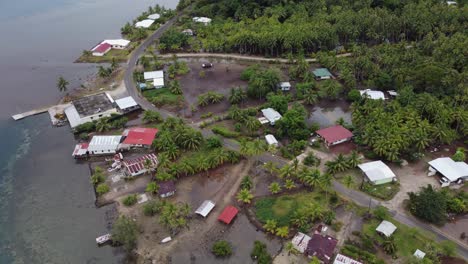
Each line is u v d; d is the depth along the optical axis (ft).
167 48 594.24
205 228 284.20
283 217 288.71
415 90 437.17
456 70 442.91
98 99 441.68
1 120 426.92
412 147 350.84
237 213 295.89
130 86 488.85
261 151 341.21
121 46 603.67
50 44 645.10
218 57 571.28
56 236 283.59
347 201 301.63
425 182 320.09
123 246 271.90
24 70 549.13
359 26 575.79
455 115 370.94
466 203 290.76
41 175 343.87
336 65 501.56
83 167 352.90
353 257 253.65
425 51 523.70
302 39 545.03
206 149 363.97
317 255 252.83
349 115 421.59
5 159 365.81
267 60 554.05
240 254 262.88
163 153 342.23
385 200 302.25
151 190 311.06
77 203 311.88
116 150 364.58
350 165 328.90
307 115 419.54
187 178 331.98
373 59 504.43
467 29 565.53
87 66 554.87
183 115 422.41
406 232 273.33
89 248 273.75
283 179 326.44
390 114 380.78
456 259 252.62
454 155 340.80
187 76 511.81
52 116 428.15
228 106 437.99
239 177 331.57
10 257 268.62
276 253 262.47
